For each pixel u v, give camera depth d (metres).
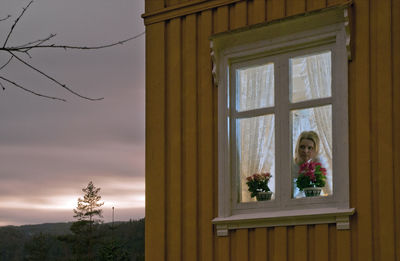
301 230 6.29
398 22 6.12
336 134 6.32
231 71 7.09
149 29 7.68
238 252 6.60
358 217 6.02
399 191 5.87
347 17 6.25
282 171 6.60
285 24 6.68
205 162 7.04
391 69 6.09
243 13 7.02
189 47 7.36
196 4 7.36
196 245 6.93
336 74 6.40
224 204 6.80
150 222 7.27
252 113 6.90
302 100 6.65
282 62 6.78
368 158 6.07
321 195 6.38
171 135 7.32
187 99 7.29
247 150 6.92
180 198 7.12
